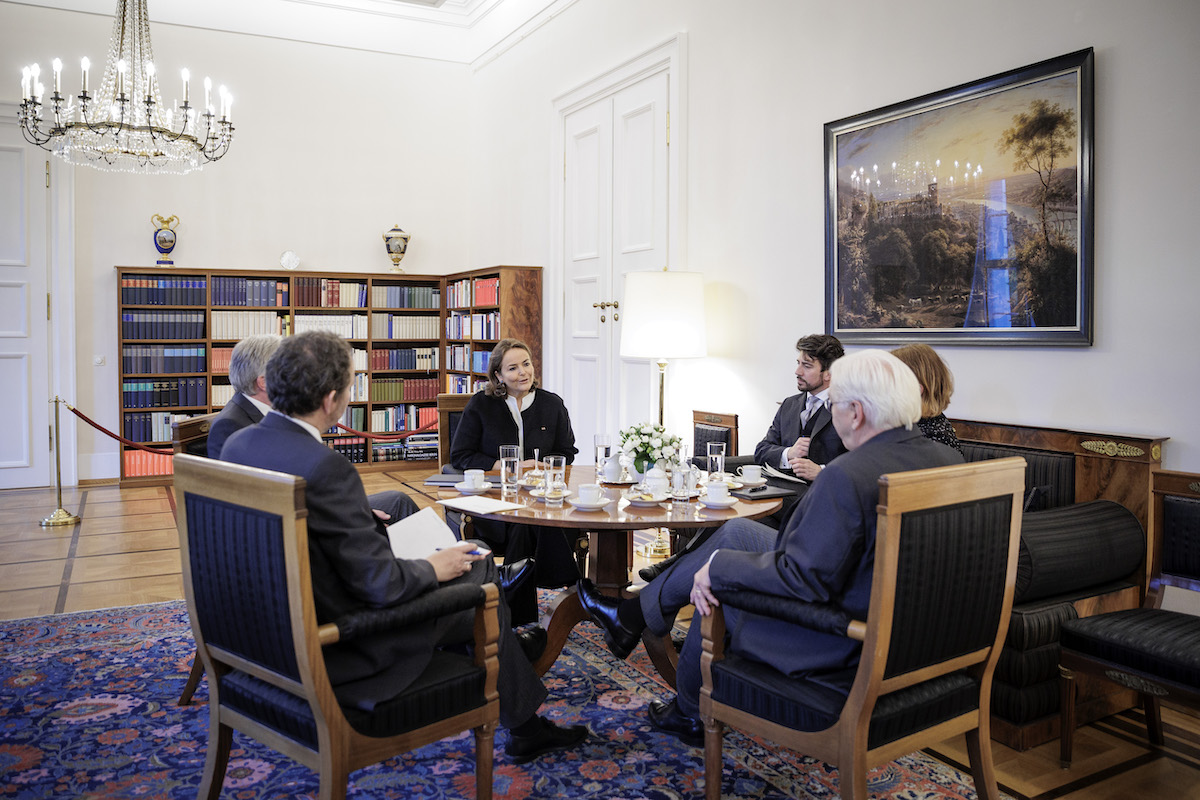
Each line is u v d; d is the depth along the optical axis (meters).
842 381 2.24
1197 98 3.21
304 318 8.86
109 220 8.26
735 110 5.58
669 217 6.19
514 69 8.63
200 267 8.64
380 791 2.57
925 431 3.23
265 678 2.07
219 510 2.09
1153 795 2.59
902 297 4.39
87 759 2.76
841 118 4.75
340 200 9.27
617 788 2.59
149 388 8.20
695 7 5.92
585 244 7.38
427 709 2.17
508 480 3.41
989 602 2.20
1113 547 3.13
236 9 8.71
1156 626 2.66
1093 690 3.13
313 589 2.02
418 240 9.64
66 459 8.16
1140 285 3.40
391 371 9.27
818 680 2.14
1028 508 3.44
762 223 5.38
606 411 7.11
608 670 3.57
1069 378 3.67
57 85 6.15
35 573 5.11
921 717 2.14
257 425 2.24
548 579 3.98
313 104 9.11
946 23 4.16
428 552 2.57
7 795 2.52
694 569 2.86
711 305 5.85
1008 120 3.83
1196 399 3.24
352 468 2.15
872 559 2.07
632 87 6.62
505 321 7.98
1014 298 3.84
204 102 8.64
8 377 7.95
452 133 9.74
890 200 4.43
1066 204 3.61
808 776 2.69
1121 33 3.44
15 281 7.92
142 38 6.58
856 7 4.66
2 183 7.84
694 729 2.88
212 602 2.16
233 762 2.75
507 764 2.74
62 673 3.51
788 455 4.08
